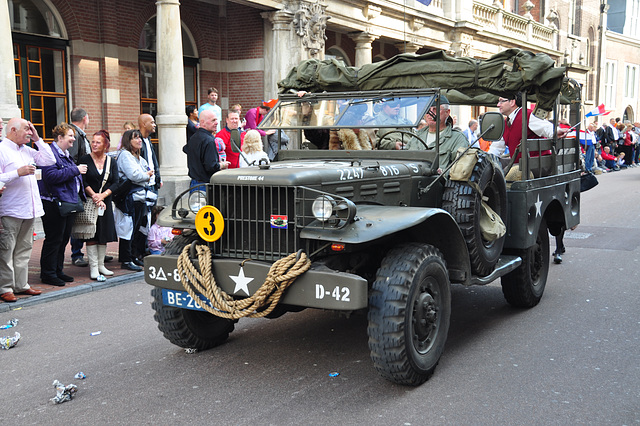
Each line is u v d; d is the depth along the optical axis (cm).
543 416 359
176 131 1129
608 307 596
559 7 3017
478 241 470
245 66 1455
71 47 1177
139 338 516
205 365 450
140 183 743
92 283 684
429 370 407
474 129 822
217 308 402
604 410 367
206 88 1445
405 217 385
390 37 1717
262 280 387
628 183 1903
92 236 689
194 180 668
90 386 413
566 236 1009
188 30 1400
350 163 454
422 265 395
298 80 602
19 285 625
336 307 364
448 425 348
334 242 377
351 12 1543
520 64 518
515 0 2875
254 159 679
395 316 378
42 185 655
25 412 375
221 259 410
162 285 429
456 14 1975
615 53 3778
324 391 399
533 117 627
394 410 368
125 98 1276
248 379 421
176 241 445
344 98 526
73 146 784
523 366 441
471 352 473
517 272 570
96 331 534
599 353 468
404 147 542
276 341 504
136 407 378
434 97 496
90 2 1194
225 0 1444
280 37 1372
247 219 406
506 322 553
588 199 1520
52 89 1166
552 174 636
